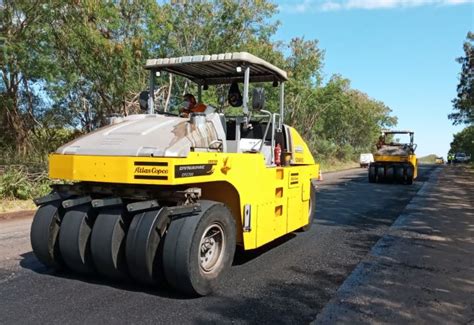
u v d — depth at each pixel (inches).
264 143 255.4
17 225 332.8
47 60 482.3
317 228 344.2
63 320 157.1
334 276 217.9
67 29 508.1
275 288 198.1
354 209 457.4
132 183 175.6
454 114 1444.4
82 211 196.1
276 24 815.7
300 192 287.9
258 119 270.2
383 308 176.6
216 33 740.7
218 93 368.8
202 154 183.3
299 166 291.3
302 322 160.9
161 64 246.2
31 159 543.5
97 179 181.9
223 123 233.3
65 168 189.8
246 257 251.1
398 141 936.9
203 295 184.4
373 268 233.1
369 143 2313.0
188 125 200.8
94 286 194.1
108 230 185.2
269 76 273.0
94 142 193.0
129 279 193.9
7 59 450.0
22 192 442.6
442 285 206.8
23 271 213.5
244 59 229.9
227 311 169.5
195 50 727.1
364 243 292.8
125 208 189.9
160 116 225.9
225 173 197.8
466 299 189.0
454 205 496.1
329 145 1599.4
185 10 724.7
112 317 160.7
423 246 285.6
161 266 183.8
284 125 296.2
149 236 177.9
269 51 837.8
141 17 586.9
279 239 300.8
